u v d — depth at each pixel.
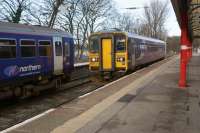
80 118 11.25
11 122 12.22
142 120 10.91
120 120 10.90
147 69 33.38
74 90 20.73
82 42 54.06
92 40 27.03
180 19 18.55
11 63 14.82
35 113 13.65
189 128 9.96
